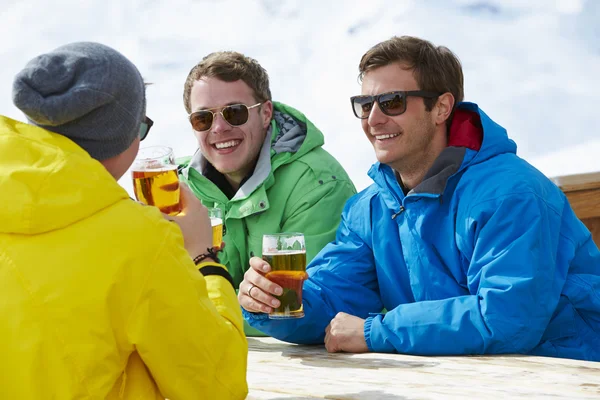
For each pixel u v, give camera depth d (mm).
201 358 1435
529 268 2283
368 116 2783
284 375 2008
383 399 1647
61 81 1411
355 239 2920
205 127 3395
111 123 1482
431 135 2760
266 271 2381
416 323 2295
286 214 3322
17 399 1300
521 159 2598
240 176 3506
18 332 1308
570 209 2594
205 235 1750
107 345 1346
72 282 1332
